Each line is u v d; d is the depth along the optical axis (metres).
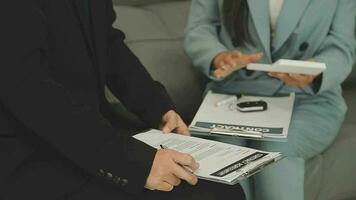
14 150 1.04
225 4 1.64
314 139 1.57
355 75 2.05
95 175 1.05
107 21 1.34
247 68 1.52
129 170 1.05
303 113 1.61
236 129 1.42
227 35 1.69
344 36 1.60
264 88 1.65
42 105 1.00
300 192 1.49
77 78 1.14
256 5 1.59
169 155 1.09
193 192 1.14
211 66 1.62
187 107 1.82
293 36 1.60
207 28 1.72
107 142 1.04
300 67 1.41
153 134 1.34
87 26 1.17
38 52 1.02
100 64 1.21
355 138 1.70
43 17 1.03
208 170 1.11
